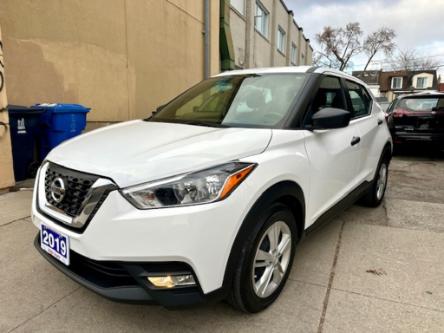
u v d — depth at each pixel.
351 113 3.73
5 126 4.62
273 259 2.44
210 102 3.28
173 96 9.70
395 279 2.86
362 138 3.73
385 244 3.52
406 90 53.34
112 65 7.32
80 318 2.36
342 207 3.42
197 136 2.41
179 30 9.74
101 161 2.09
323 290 2.70
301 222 2.70
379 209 4.62
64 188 2.14
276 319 2.36
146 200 1.91
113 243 1.91
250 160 2.19
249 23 15.43
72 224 2.06
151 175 1.94
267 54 18.83
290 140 2.56
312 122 2.75
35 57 5.71
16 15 5.39
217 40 11.88
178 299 1.95
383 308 2.48
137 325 2.30
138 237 1.89
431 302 2.55
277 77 3.25
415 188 5.81
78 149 2.37
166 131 2.62
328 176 3.01
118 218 1.90
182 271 1.95
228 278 2.08
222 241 2.00
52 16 5.94
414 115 8.36
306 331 2.25
